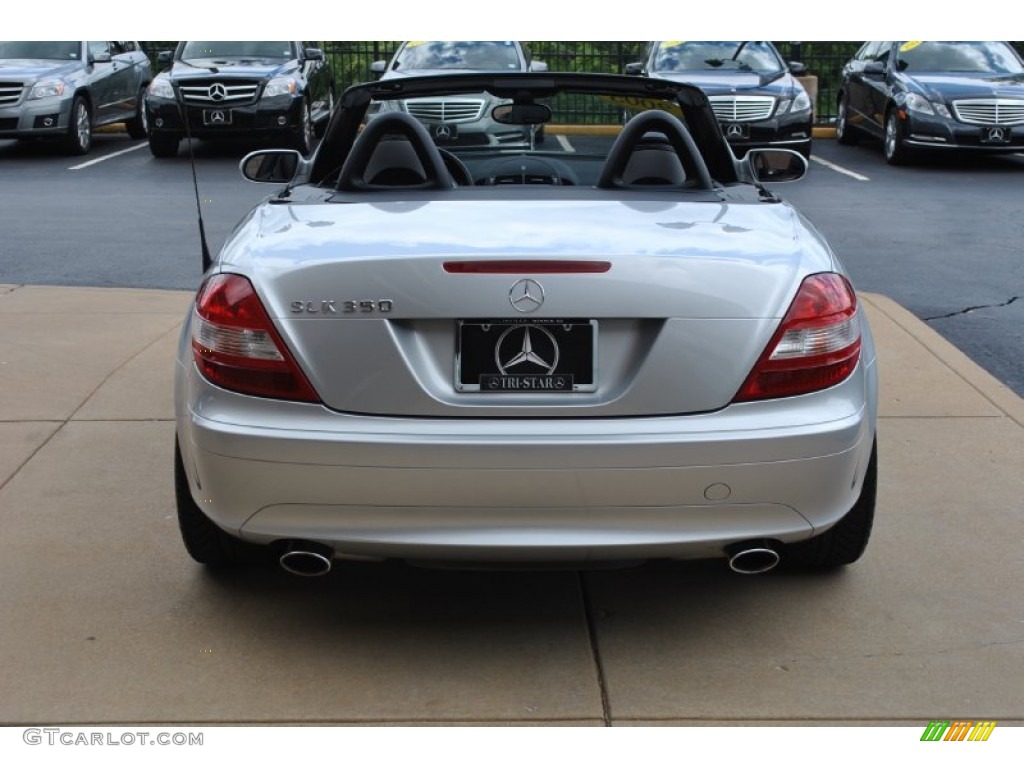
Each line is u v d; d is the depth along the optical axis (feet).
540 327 9.93
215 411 10.23
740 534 10.21
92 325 22.88
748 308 10.03
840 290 10.51
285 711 10.26
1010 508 14.43
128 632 11.55
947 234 33.99
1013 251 31.48
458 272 9.85
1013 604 12.10
